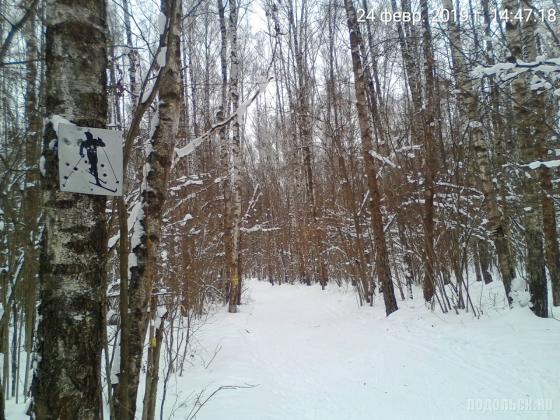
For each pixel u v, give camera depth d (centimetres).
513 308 724
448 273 877
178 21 368
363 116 991
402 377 550
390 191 1080
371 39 1255
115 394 311
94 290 227
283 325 1016
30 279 445
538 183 685
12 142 433
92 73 236
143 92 265
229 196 1364
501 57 684
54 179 225
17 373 473
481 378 497
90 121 232
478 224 921
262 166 2831
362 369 611
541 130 675
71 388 212
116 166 236
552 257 712
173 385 549
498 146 982
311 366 655
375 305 1100
